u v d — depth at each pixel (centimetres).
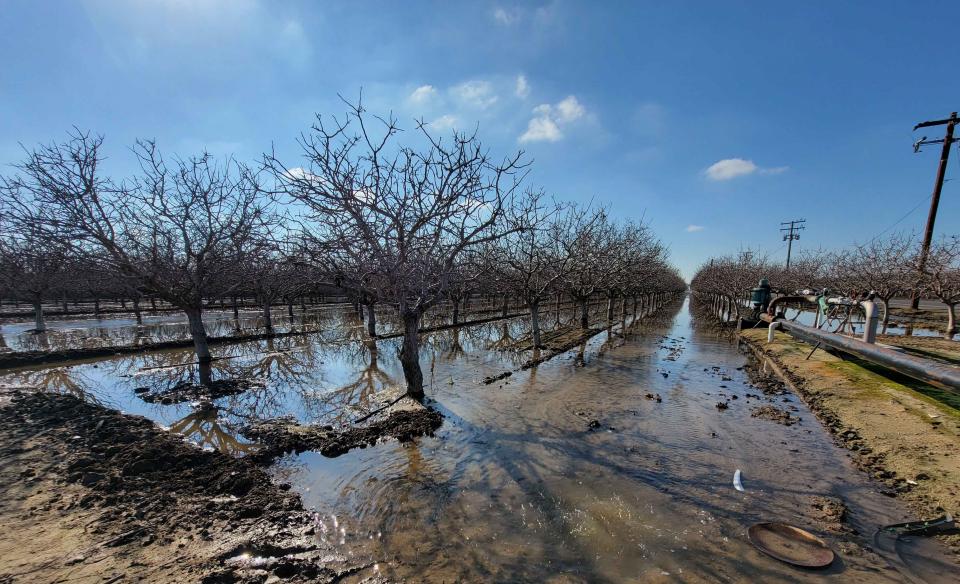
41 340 1658
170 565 367
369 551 404
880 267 1912
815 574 366
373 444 653
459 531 435
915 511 456
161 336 1772
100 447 605
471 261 1069
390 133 719
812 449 634
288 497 492
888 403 746
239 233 1147
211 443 669
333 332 1945
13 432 664
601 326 2153
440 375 1100
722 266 3023
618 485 529
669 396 916
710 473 560
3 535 401
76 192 952
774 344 1430
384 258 781
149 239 1180
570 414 793
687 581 360
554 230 1708
